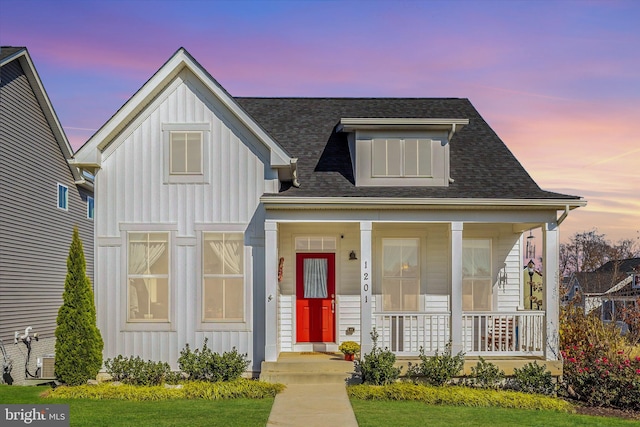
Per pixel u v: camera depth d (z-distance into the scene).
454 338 14.07
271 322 13.95
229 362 13.32
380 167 15.23
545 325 14.15
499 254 16.47
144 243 14.50
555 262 14.28
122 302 14.39
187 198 14.53
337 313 16.02
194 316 14.39
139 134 14.57
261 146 14.53
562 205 14.04
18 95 19.83
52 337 22.14
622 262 46.28
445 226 16.28
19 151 19.83
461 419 10.85
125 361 13.41
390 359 13.33
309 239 16.16
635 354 16.56
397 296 16.19
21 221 19.89
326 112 18.25
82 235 25.36
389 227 16.27
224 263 14.48
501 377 13.41
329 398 12.25
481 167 16.12
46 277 21.78
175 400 12.21
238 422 10.38
